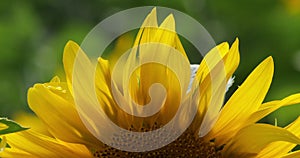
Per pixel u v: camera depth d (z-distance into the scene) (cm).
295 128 69
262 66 69
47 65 154
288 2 152
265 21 153
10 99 151
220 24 155
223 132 70
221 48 69
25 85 153
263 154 69
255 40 153
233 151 69
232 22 155
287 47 149
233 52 69
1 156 69
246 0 153
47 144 70
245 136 68
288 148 69
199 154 70
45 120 70
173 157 70
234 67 69
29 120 77
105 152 71
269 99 140
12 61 155
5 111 150
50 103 70
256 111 69
